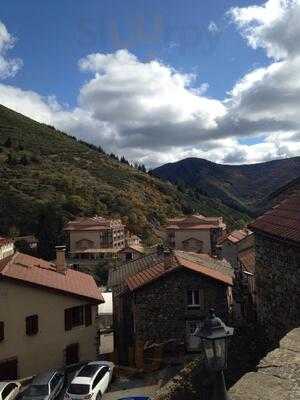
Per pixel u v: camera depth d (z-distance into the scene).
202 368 19.06
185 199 175.50
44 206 107.31
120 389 24.47
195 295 28.28
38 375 24.48
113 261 82.38
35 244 94.62
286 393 6.98
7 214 102.69
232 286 29.77
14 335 27.14
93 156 178.75
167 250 31.95
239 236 64.00
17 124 192.88
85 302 29.44
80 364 28.70
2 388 23.23
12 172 129.12
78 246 97.75
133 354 27.92
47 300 28.14
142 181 164.12
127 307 31.11
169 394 19.38
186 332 27.86
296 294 15.45
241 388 7.21
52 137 191.75
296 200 19.73
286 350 8.73
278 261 17.22
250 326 20.22
